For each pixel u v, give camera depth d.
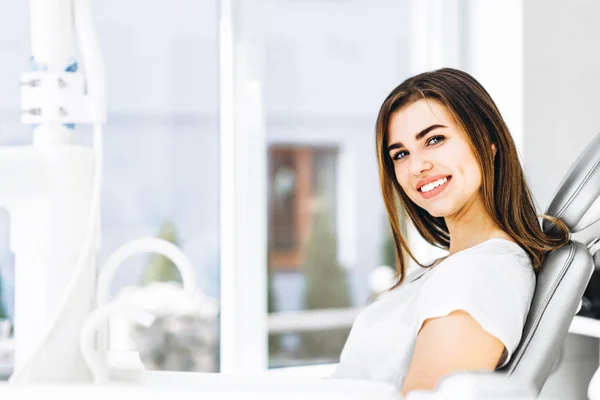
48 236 0.84
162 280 2.29
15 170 0.82
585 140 2.28
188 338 2.27
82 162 0.85
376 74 2.50
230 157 2.28
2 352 2.16
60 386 0.70
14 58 2.18
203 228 2.33
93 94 0.85
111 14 2.26
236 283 2.29
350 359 1.23
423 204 1.23
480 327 1.02
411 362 1.06
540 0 2.23
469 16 2.41
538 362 1.07
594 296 2.14
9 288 2.17
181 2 2.30
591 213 1.22
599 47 2.29
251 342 2.31
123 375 0.86
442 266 1.11
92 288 0.86
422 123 1.21
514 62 2.24
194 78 2.32
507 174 1.22
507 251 1.15
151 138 2.30
